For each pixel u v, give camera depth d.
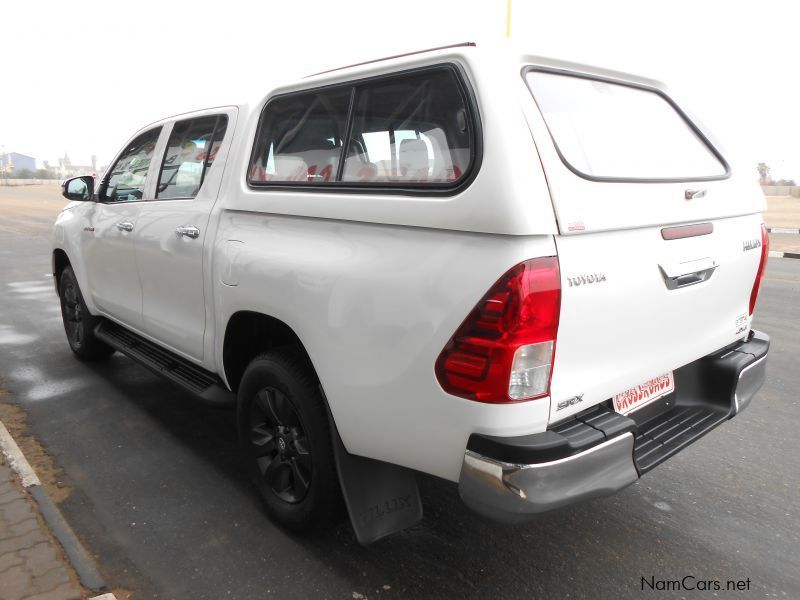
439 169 2.04
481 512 1.91
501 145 1.85
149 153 3.78
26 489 2.93
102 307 4.36
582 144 2.22
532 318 1.82
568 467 1.89
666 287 2.29
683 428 2.49
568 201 1.90
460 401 1.92
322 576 2.45
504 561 2.57
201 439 3.66
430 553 2.61
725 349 2.78
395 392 2.09
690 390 2.70
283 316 2.48
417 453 2.09
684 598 2.36
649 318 2.24
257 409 2.82
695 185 2.48
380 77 2.28
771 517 2.91
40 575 2.34
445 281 1.93
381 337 2.11
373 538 2.31
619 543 2.70
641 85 2.72
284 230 2.57
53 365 4.91
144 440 3.63
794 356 5.41
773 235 16.75
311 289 2.34
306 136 2.58
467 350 1.89
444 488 3.14
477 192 1.86
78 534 2.70
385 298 2.09
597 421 2.06
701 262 2.44
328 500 2.50
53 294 7.80
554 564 2.55
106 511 2.89
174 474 3.24
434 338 1.96
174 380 3.43
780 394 4.50
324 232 2.38
